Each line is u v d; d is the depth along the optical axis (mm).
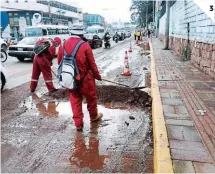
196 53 10188
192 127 4004
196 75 8227
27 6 44562
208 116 4469
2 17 31844
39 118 5219
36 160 3594
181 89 6375
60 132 4535
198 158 3086
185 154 3178
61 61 4375
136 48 24312
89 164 3477
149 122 4980
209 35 8195
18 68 12219
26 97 6719
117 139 4242
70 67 4227
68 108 5824
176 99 5512
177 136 3688
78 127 4555
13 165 3469
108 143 4094
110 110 5668
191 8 11484
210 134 3752
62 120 5113
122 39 42375
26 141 4180
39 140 4219
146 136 4352
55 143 4109
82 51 4250
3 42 17172
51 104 6121
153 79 7609
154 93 5957
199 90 6246
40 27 18344
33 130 4621
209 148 3334
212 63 7816
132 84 8172
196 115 4523
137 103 6109
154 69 9523
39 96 6793
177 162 3000
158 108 4867
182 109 4848
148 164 3461
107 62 13820
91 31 30203
